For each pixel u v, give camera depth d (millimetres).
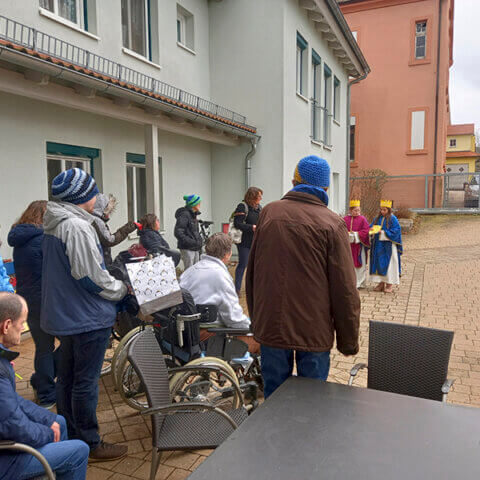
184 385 3506
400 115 22812
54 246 2682
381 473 1500
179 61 10344
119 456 2986
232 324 3518
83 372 2807
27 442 2020
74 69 5406
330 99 16297
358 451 1622
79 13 7598
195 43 11023
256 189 7191
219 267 3547
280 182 11391
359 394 2064
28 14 6402
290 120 11750
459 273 10008
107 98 6578
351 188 20500
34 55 4852
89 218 2773
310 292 2350
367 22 22891
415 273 10141
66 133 7027
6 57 4617
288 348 2355
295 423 1812
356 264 8281
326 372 2510
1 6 6000
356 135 23641
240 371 3811
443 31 21766
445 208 21797
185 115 7949
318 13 12891
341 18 13789
